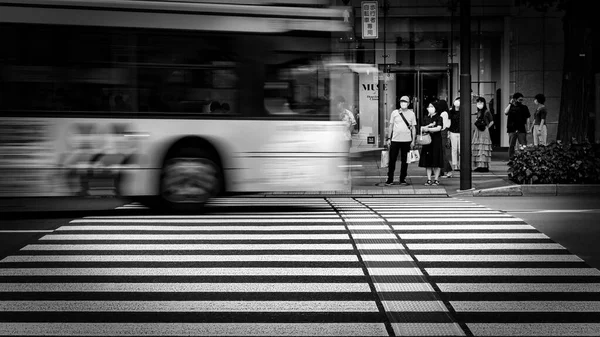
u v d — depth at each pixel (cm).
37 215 1347
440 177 2127
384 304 719
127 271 870
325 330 631
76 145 1295
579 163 1783
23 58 1280
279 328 638
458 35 3180
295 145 1361
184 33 1324
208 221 1261
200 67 1330
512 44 3186
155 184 1326
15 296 755
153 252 984
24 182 1287
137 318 673
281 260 932
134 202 1575
